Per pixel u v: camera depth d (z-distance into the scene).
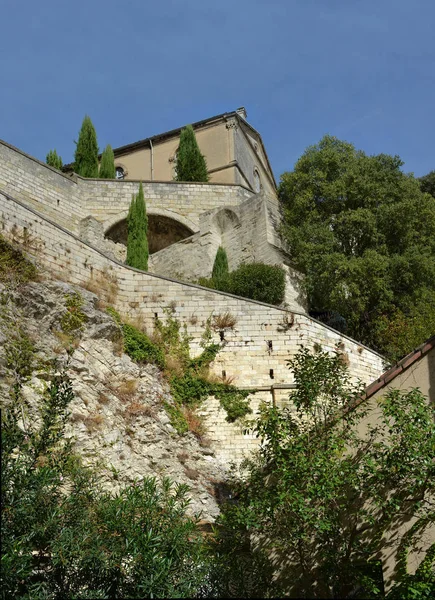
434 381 16.66
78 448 23.34
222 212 41.81
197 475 25.55
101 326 27.00
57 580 15.43
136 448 25.00
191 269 41.09
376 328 35.31
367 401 16.89
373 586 14.64
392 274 36.56
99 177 49.00
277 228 39.84
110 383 26.16
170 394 27.83
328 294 36.47
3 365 23.09
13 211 27.02
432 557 14.89
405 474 15.47
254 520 15.96
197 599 15.15
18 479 15.59
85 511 16.33
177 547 16.16
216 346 29.39
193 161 48.19
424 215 38.84
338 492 15.90
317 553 15.72
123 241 44.22
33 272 26.23
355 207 39.59
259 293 35.12
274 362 29.19
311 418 17.92
